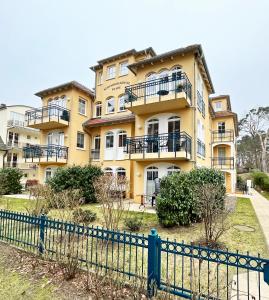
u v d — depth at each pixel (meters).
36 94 22.28
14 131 34.75
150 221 8.94
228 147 26.50
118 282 3.47
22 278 4.20
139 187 14.87
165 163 14.21
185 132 12.81
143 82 14.75
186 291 3.23
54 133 21.58
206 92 19.36
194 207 8.17
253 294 3.66
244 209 12.34
